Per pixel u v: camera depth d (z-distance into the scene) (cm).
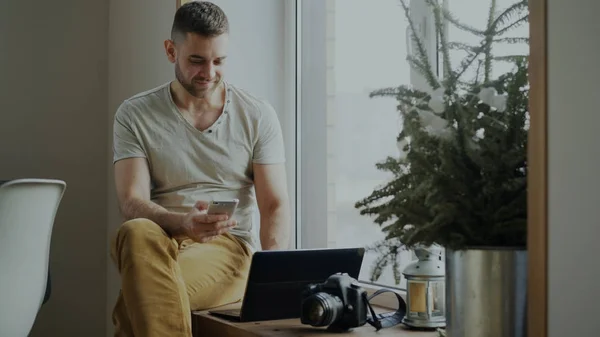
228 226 248
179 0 336
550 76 160
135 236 233
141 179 281
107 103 398
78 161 392
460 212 176
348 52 309
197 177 287
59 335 388
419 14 268
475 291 175
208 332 250
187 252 269
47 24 388
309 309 215
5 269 242
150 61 363
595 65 150
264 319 240
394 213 186
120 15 386
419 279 222
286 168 338
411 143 187
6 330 248
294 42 341
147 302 231
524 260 173
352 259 246
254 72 341
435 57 261
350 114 307
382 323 227
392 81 284
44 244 258
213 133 288
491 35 188
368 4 298
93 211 395
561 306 157
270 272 235
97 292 395
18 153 381
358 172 302
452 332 181
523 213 175
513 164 174
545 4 160
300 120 337
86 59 395
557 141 158
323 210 322
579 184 153
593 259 150
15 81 381
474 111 180
